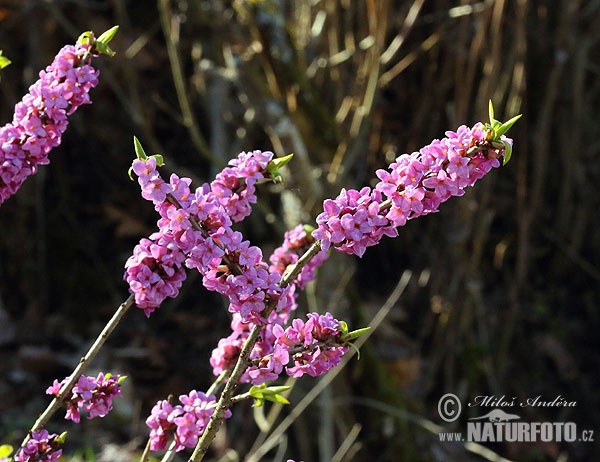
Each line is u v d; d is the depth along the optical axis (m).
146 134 1.76
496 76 1.75
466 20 1.80
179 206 0.77
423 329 1.89
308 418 1.60
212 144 1.82
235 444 1.66
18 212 1.94
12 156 0.82
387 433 1.63
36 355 1.79
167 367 1.84
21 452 0.83
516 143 2.03
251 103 1.56
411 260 1.98
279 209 1.82
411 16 1.62
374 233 0.77
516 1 1.86
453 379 1.84
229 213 0.81
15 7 1.92
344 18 1.81
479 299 1.84
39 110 0.82
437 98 1.94
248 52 1.57
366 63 1.63
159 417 0.86
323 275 1.51
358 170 1.85
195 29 1.64
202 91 1.77
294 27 1.66
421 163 0.77
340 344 0.79
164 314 1.94
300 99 1.55
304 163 1.51
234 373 0.80
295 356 0.79
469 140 0.77
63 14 1.97
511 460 1.77
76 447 1.60
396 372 1.80
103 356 1.83
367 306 1.91
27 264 1.95
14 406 1.70
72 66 0.83
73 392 0.84
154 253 0.78
